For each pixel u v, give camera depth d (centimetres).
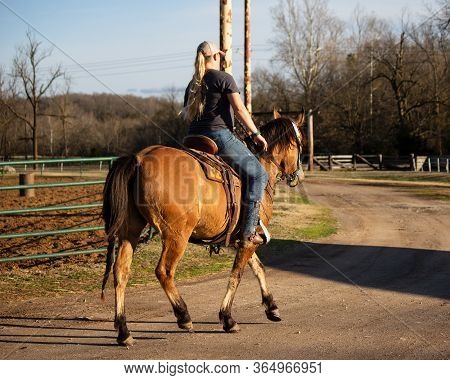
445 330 648
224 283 892
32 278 891
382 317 704
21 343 599
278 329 655
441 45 4475
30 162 1017
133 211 582
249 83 1359
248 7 1338
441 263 1069
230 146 638
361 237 1387
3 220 1450
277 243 1262
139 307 745
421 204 2150
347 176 3766
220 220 619
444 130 4962
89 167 4909
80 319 689
